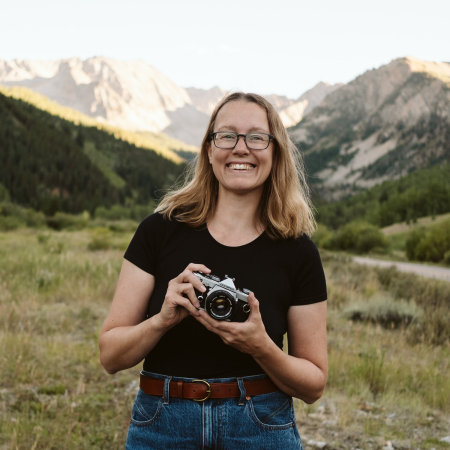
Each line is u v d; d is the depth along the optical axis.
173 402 1.50
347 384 4.69
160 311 1.46
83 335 6.20
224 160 1.62
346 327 7.38
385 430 3.71
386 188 133.62
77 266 11.00
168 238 1.64
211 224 1.67
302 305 1.62
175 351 1.52
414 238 37.91
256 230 1.65
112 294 8.62
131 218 106.00
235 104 1.66
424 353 6.02
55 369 4.77
